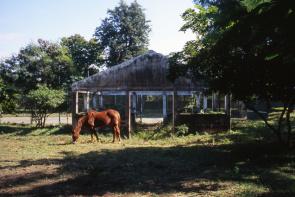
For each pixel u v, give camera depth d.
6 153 17.38
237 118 37.88
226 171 12.45
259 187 10.08
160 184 10.72
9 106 34.25
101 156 16.27
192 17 18.67
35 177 11.84
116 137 23.89
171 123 26.19
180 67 20.05
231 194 9.38
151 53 26.58
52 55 39.34
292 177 11.27
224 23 6.20
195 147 18.94
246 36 6.08
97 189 10.21
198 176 11.74
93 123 21.69
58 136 25.19
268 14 5.25
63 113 57.72
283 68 13.38
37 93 31.05
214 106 38.53
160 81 26.33
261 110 35.69
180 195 9.41
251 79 14.98
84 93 34.12
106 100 63.09
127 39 77.62
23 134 26.70
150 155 16.42
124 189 10.16
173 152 17.12
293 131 22.45
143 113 62.03
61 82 39.38
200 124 25.77
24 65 37.34
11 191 10.02
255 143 19.39
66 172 12.65
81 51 73.81
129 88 26.36
